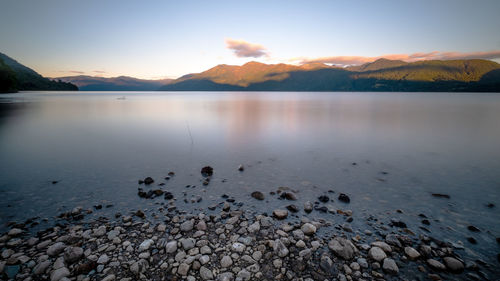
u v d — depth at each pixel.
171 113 33.66
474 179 8.40
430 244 4.74
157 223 5.51
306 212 6.07
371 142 14.41
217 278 3.81
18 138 15.42
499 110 37.34
